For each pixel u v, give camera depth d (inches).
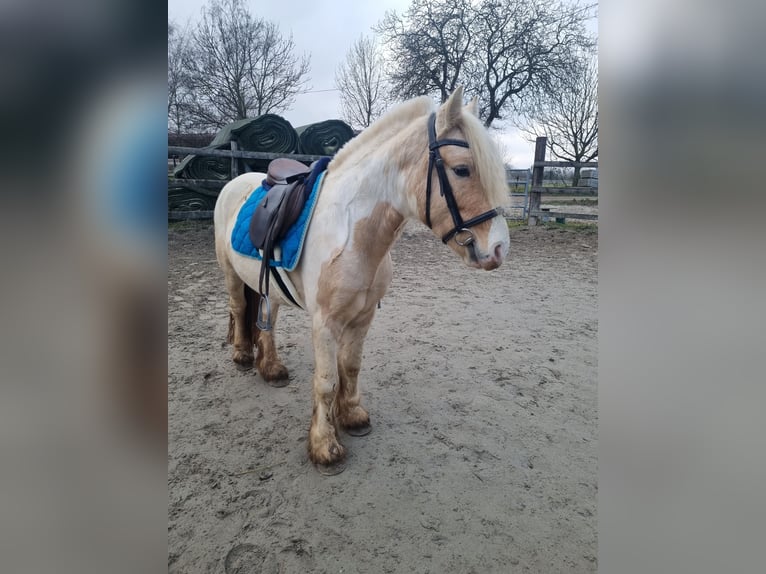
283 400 100.1
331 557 59.2
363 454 81.0
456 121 61.0
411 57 682.2
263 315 103.0
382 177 67.5
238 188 102.5
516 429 89.7
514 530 63.8
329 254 69.1
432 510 67.5
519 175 512.7
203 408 96.3
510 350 130.5
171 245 270.7
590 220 400.2
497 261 58.9
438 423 91.5
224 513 66.6
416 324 152.5
